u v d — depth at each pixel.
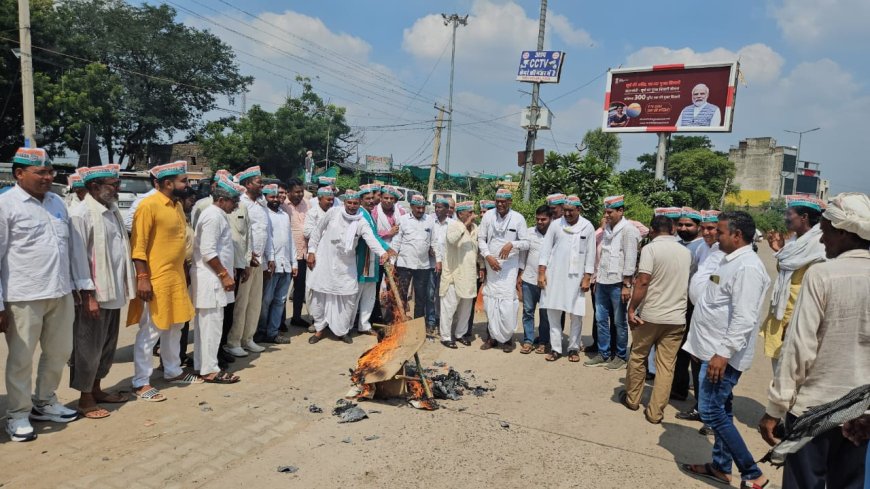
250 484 3.57
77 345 4.40
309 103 37.25
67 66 28.53
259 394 5.19
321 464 3.89
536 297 7.26
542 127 18.17
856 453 2.54
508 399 5.44
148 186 17.73
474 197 21.45
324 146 36.28
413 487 3.64
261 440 4.21
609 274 6.59
